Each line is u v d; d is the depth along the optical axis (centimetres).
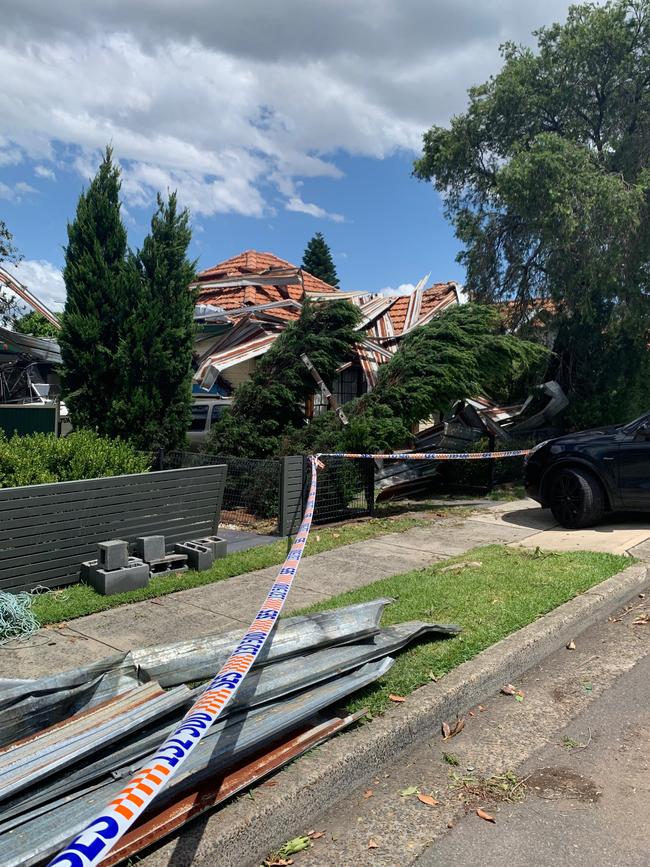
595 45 1488
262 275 1686
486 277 1686
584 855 284
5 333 1457
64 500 607
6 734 308
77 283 1018
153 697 320
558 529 866
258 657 364
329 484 898
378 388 996
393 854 286
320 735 334
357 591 588
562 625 504
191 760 287
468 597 555
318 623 410
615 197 1359
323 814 312
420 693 389
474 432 1231
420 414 962
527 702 420
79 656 463
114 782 278
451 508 1029
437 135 1698
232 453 1040
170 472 691
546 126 1616
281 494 820
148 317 1020
